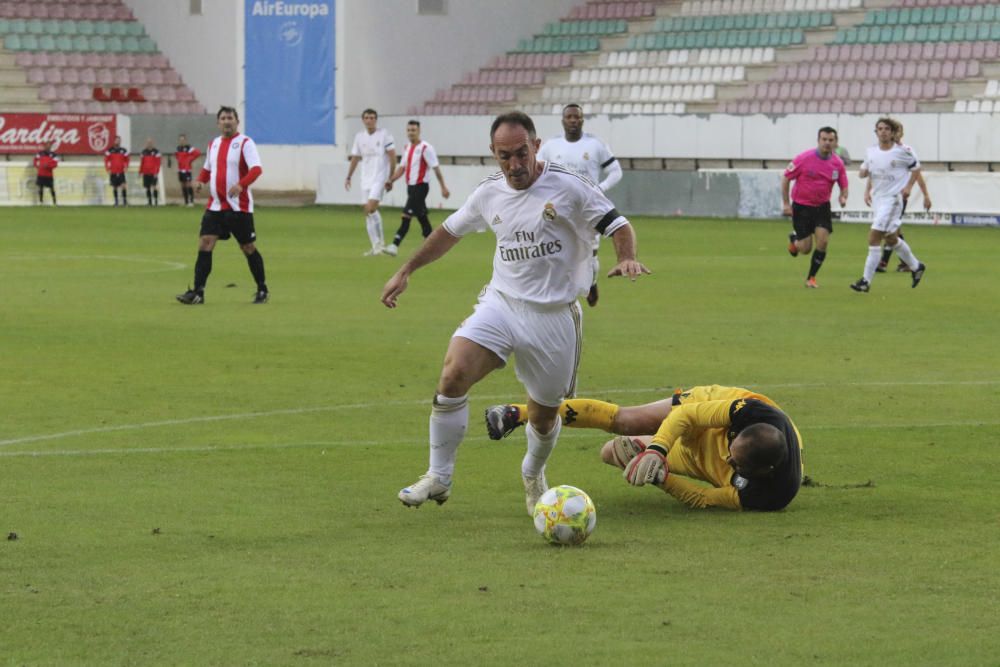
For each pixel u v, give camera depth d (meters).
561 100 89.62
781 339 26.77
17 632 9.66
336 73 89.50
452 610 10.20
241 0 88.44
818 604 10.41
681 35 88.62
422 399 20.06
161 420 18.31
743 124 74.44
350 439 17.25
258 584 10.88
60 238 54.75
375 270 41.91
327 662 9.07
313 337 26.56
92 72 92.12
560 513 12.15
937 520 13.26
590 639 9.55
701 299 34.25
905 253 36.72
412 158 48.53
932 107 76.88
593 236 13.70
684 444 14.00
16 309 30.88
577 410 14.23
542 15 95.88
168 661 9.09
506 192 13.38
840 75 81.19
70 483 14.59
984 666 9.05
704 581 11.04
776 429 13.23
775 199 71.00
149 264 43.12
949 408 19.62
